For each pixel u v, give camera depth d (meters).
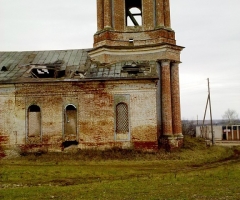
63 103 23.53
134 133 22.78
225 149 30.20
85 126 23.11
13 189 12.95
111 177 15.99
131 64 24.64
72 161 20.64
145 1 26.03
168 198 10.74
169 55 25.16
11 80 23.62
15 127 23.62
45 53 28.33
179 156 21.80
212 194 11.22
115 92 23.14
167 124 24.58
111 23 26.06
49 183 14.66
